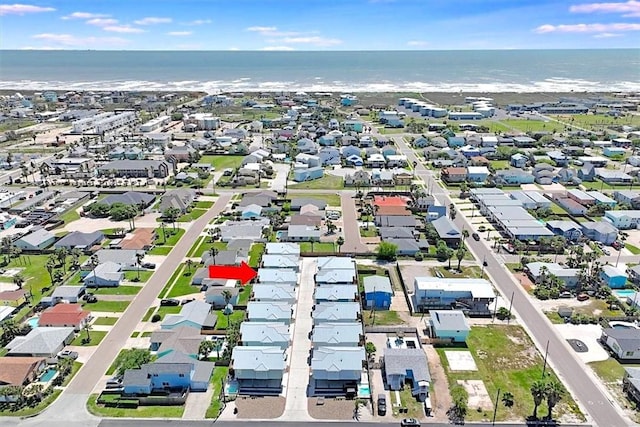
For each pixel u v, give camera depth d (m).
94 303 99.75
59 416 70.12
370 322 94.12
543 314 96.44
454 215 146.00
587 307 98.81
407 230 131.25
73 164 195.12
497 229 137.38
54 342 84.00
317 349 81.31
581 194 160.88
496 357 83.81
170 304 98.94
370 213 148.62
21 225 139.00
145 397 73.81
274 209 150.62
